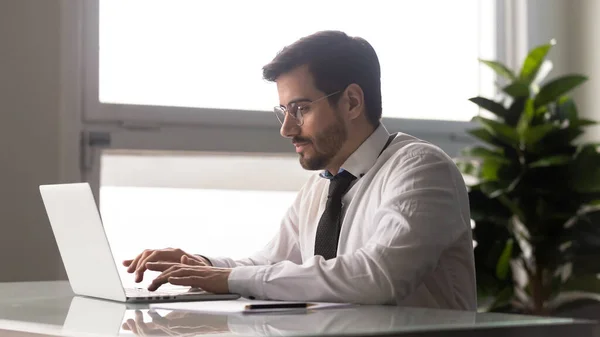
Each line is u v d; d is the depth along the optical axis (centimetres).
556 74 411
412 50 385
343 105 221
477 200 342
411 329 121
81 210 177
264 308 156
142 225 329
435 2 391
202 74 334
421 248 190
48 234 297
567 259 341
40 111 298
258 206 349
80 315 149
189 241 337
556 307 348
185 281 185
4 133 292
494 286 334
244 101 341
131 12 323
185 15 332
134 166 326
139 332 122
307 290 182
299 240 243
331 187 225
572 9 410
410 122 379
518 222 364
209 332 120
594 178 336
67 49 303
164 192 332
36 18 298
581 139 405
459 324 128
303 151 224
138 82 323
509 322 132
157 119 323
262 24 345
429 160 207
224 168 342
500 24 409
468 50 400
